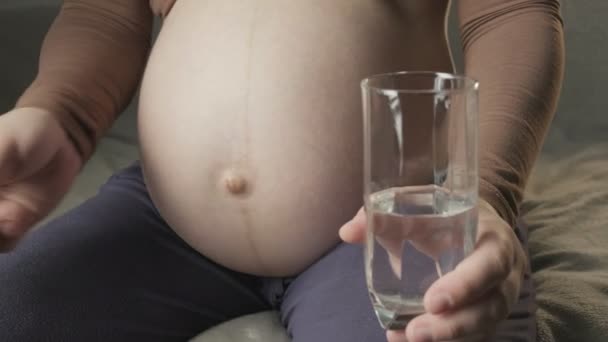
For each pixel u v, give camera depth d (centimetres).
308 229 97
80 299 96
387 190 64
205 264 106
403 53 99
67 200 146
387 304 65
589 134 173
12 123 92
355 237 73
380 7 99
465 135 63
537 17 93
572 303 112
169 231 107
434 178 63
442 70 102
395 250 64
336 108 95
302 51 96
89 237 102
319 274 96
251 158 95
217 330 103
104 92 108
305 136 94
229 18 99
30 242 101
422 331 63
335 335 84
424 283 64
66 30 113
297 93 95
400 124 63
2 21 190
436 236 63
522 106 87
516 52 91
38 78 107
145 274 101
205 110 97
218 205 98
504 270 65
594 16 185
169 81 101
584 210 141
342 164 95
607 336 106
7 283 96
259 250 100
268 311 107
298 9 97
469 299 64
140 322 99
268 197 96
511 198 82
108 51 111
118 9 115
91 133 103
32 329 93
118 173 117
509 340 83
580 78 180
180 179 100
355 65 96
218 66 97
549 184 156
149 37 118
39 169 92
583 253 126
